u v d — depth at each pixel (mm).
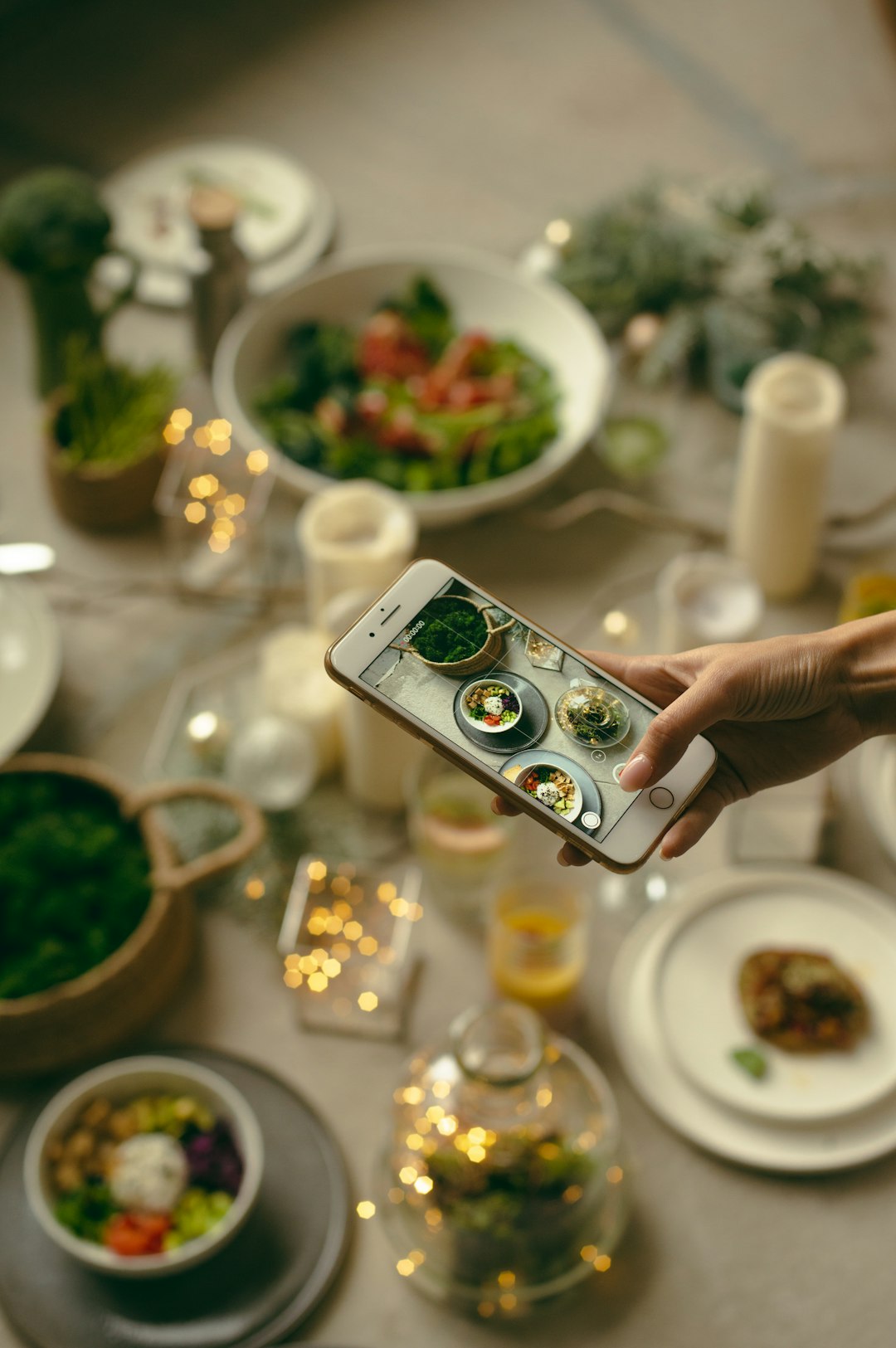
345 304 1482
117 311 1383
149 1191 896
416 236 1643
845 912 1066
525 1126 873
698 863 1116
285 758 1115
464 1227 870
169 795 1036
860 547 1356
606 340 1521
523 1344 900
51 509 1376
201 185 1547
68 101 1776
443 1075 916
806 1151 965
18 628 1203
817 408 1214
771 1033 996
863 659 773
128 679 1251
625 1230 948
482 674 693
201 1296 909
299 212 1605
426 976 1073
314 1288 913
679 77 1825
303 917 1041
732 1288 923
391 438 1327
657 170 1702
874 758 1169
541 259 1568
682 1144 984
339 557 1121
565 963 993
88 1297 909
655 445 1395
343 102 1794
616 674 801
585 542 1357
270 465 1287
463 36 1882
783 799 1113
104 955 995
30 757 1063
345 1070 1024
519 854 1153
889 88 1813
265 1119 987
